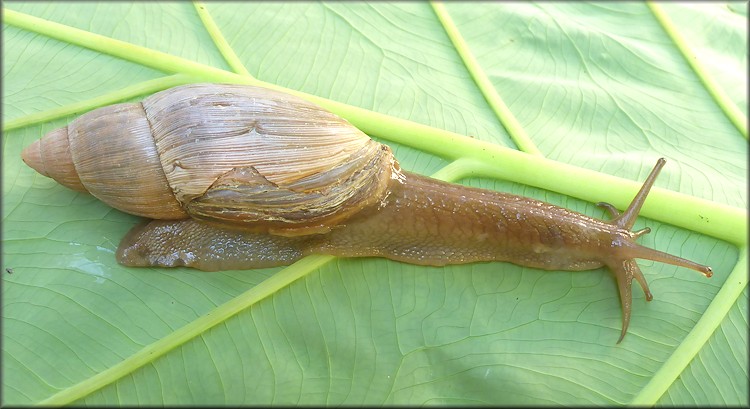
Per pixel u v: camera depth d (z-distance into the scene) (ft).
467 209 0.62
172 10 0.69
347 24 0.70
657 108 0.69
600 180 0.64
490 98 0.68
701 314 0.61
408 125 0.65
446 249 0.62
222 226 0.61
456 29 0.70
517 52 0.70
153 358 0.58
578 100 0.68
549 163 0.65
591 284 0.62
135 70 0.66
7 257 0.60
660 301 0.62
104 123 0.60
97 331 0.59
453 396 0.59
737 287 0.62
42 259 0.61
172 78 0.66
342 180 0.60
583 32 0.72
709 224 0.63
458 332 0.60
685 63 0.72
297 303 0.60
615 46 0.72
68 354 0.58
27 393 0.57
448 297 0.61
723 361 0.61
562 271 0.62
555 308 0.62
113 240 0.62
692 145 0.68
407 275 0.62
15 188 0.62
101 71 0.66
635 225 0.64
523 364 0.60
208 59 0.67
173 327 0.59
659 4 0.74
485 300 0.62
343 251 0.61
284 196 0.60
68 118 0.65
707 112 0.70
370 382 0.59
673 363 0.60
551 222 0.62
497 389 0.59
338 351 0.59
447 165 0.65
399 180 0.62
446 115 0.66
